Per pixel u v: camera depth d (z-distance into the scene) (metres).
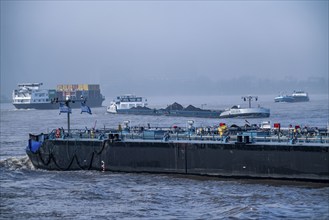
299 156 101.69
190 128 127.31
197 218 81.06
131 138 122.00
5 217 85.81
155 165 116.00
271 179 104.62
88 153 123.69
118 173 119.44
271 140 106.94
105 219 82.62
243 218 79.81
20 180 116.88
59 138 129.88
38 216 85.62
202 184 105.06
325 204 86.25
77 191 102.25
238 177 107.75
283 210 83.12
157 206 89.12
